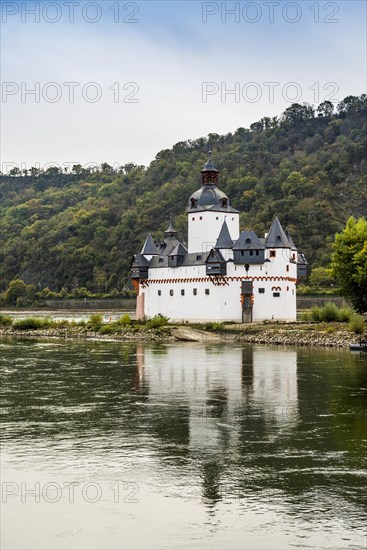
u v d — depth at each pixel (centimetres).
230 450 5741
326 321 17112
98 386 8925
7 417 7006
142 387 8856
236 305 18150
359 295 15338
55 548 3981
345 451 5691
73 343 15975
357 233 15512
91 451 5731
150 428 6512
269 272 17925
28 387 8856
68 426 6600
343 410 7312
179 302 19288
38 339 17475
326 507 4494
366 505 4522
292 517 4350
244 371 10319
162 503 4591
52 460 5484
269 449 5766
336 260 15625
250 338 16250
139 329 18025
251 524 4262
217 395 8238
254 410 7338
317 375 9819
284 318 17925
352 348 13612
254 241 18075
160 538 4094
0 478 5075
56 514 4438
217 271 18075
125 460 5478
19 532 4191
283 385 8938
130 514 4428
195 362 11531
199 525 4259
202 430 6425
